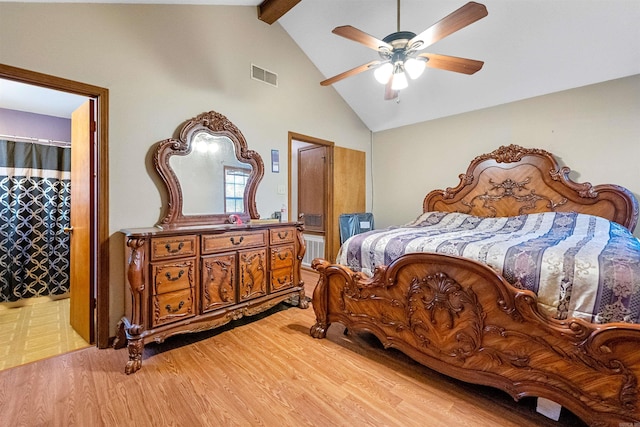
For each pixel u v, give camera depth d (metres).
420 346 1.83
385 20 3.02
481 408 1.56
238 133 2.95
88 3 2.11
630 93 2.73
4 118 3.21
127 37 2.30
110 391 1.67
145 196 2.40
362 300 2.13
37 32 1.90
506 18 2.64
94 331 2.28
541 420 1.47
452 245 1.88
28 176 3.15
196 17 2.71
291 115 3.61
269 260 2.74
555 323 1.38
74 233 2.52
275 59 3.42
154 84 2.45
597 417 1.29
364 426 1.42
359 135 4.66
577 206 2.94
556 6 2.43
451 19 1.73
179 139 2.56
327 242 4.35
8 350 2.16
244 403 1.58
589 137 2.95
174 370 1.89
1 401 1.57
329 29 3.35
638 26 2.35
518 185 3.29
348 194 4.51
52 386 1.71
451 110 3.85
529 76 3.07
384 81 2.35
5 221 3.03
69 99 2.95
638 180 2.71
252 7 3.16
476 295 1.60
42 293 3.23
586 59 2.72
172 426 1.41
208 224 2.73
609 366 1.26
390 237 2.24
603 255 1.44
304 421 1.45
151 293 2.00
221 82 2.91
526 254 1.59
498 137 3.54
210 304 2.30
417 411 1.53
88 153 2.24
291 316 2.83
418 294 1.83
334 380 1.79
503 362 1.53
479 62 2.07
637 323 1.24
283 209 3.51
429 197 3.98
